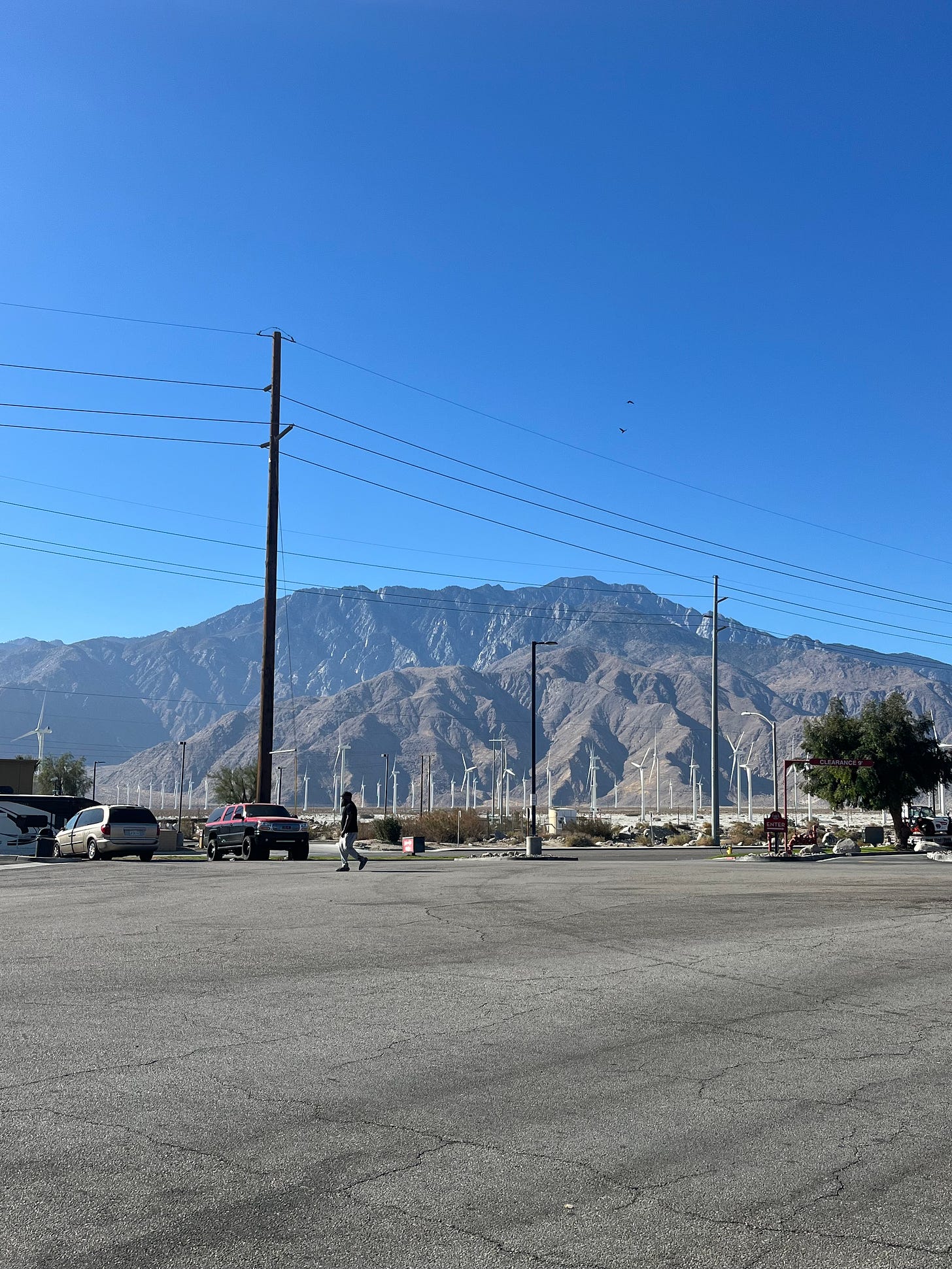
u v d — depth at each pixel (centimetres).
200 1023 944
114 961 1270
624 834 7844
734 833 7719
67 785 11612
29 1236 498
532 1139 643
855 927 1705
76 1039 880
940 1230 517
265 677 3947
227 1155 608
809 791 6356
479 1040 895
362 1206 537
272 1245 492
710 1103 725
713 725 5466
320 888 2389
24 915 1783
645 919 1777
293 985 1123
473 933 1555
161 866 3369
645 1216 530
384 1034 912
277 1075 775
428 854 5038
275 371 4031
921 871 3475
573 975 1210
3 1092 727
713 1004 1062
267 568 3959
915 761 6006
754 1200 551
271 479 3988
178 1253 482
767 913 1895
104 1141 629
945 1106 726
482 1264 476
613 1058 844
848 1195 560
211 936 1496
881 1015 1026
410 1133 650
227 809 4016
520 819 9475
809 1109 714
